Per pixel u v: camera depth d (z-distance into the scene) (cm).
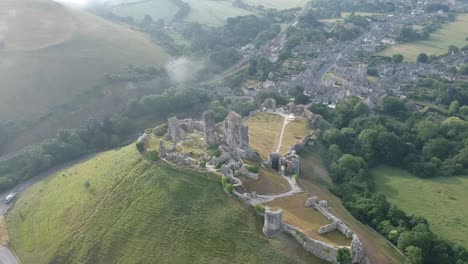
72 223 17112
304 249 13575
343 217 16475
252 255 13712
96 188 18012
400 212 18588
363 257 13675
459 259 16162
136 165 17812
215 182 15925
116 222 16175
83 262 15512
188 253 14375
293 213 14838
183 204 15712
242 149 18100
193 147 18388
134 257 14900
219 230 14588
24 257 16950
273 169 18100
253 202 15288
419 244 16250
